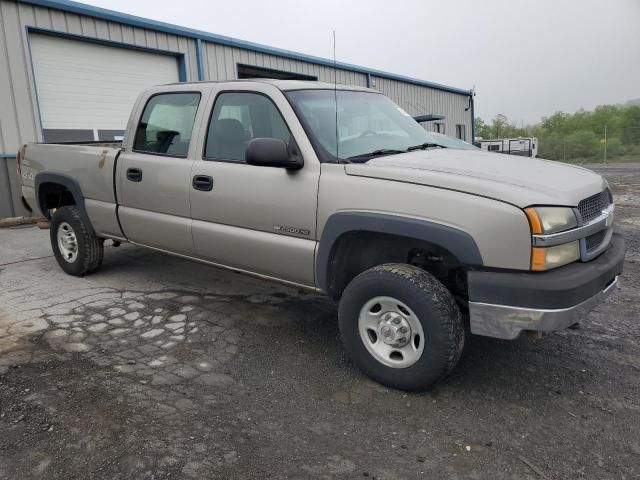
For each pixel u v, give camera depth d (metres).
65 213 5.32
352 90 4.30
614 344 3.85
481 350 3.74
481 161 3.35
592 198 3.09
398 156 3.45
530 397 3.11
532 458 2.55
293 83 3.92
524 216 2.68
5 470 2.39
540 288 2.66
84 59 10.75
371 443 2.66
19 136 9.62
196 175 4.02
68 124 10.61
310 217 3.38
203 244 4.09
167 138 4.39
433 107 24.75
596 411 2.96
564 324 2.72
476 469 2.47
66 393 3.06
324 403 3.04
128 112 11.69
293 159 3.41
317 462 2.50
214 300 4.75
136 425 2.75
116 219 4.82
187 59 12.51
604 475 2.43
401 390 3.16
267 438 2.68
